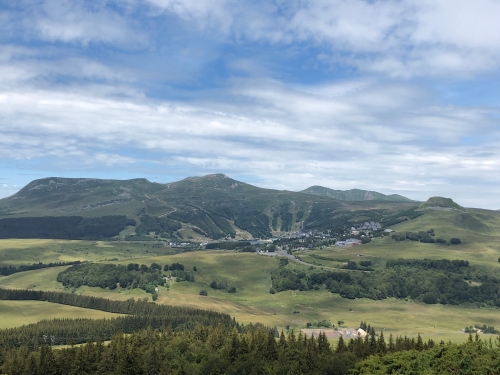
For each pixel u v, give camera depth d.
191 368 156.75
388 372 137.25
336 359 156.88
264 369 155.62
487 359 121.19
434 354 137.25
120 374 148.50
